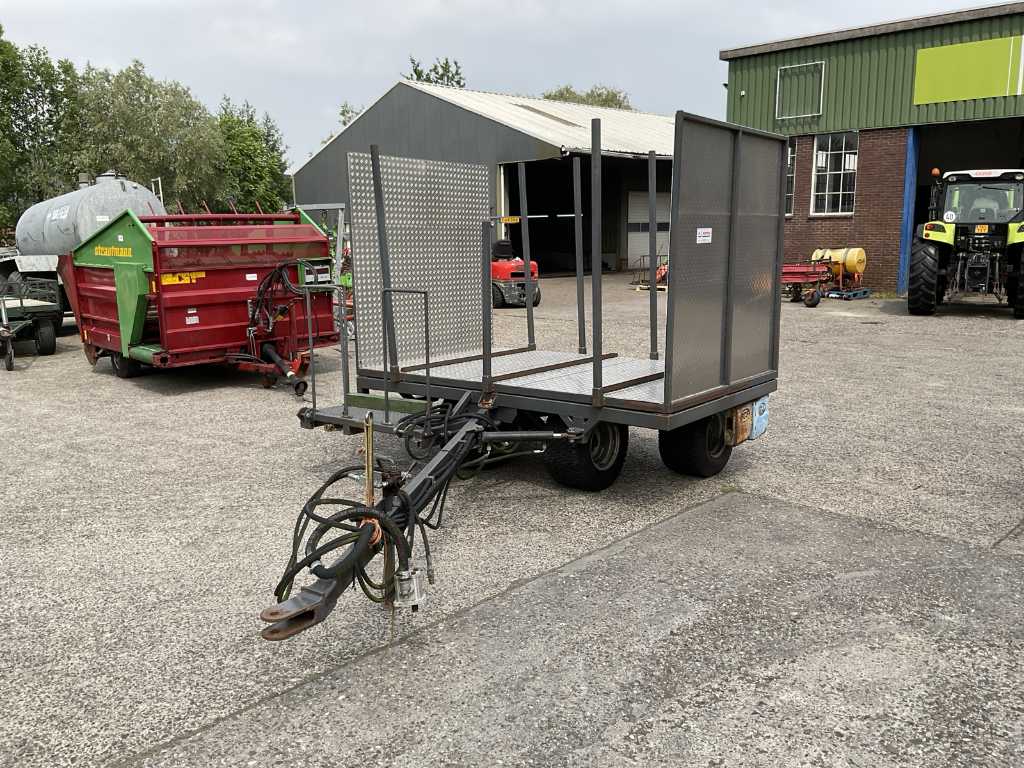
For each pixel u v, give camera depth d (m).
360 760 2.57
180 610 3.61
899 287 17.94
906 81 17.11
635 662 3.12
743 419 5.36
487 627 3.40
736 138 4.72
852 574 3.89
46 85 44.88
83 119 41.44
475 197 6.39
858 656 3.15
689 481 5.37
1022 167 23.41
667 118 33.81
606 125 26.78
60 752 2.63
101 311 9.45
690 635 3.32
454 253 6.23
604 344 11.10
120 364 9.37
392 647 3.26
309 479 5.50
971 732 2.69
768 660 3.13
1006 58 15.84
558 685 2.97
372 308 5.71
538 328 13.02
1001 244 13.79
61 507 4.99
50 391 8.77
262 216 9.19
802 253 19.30
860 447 6.10
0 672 3.11
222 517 4.78
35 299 11.44
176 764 2.56
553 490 5.21
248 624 3.47
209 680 3.04
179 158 39.75
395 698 2.90
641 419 4.54
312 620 2.81
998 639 3.28
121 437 6.71
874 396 7.85
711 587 3.76
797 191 19.14
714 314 4.79
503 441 4.68
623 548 4.23
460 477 5.10
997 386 8.29
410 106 23.83
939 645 3.23
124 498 5.14
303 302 9.24
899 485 5.22
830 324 13.20
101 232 9.01
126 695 2.95
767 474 5.48
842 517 4.65
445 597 3.69
